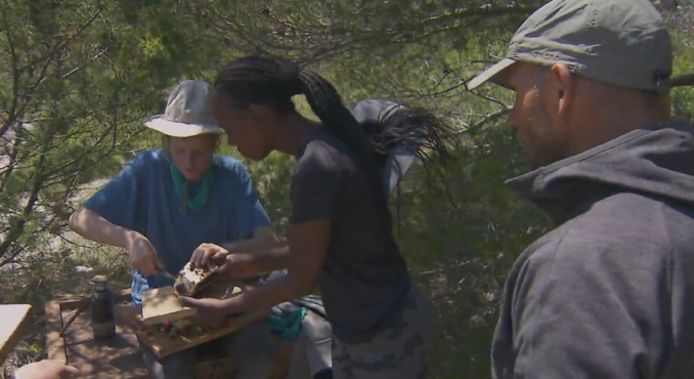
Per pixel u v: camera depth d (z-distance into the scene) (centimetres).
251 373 253
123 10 366
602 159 115
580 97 118
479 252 320
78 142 425
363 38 416
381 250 217
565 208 119
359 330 220
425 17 408
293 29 416
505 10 409
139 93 379
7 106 411
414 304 226
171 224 268
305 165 203
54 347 270
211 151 259
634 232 107
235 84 211
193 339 245
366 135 222
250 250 260
